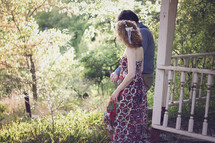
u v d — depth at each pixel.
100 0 7.43
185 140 3.22
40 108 5.60
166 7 2.89
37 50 7.27
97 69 8.88
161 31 2.96
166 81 3.59
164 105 3.62
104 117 2.74
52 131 3.62
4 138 3.51
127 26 2.48
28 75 7.11
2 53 7.09
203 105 3.96
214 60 4.12
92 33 8.10
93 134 3.52
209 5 4.95
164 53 2.96
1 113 5.50
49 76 7.37
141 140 2.64
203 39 5.04
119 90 2.54
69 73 8.10
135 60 2.46
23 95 5.39
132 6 7.54
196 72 2.67
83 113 4.80
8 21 7.16
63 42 7.96
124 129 2.59
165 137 3.36
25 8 7.43
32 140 3.49
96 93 8.32
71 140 3.37
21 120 4.61
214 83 4.40
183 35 5.45
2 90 6.96
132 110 2.57
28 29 7.13
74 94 7.18
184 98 4.68
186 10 5.27
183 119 3.76
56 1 7.62
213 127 3.34
